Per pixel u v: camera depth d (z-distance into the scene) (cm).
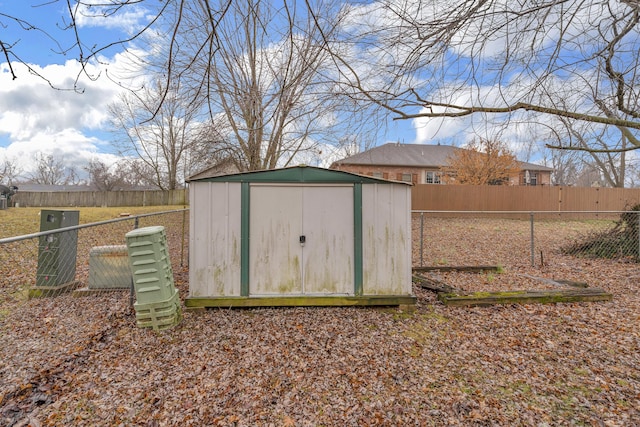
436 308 434
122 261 461
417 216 1605
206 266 414
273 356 304
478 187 1617
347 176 424
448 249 888
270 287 420
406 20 328
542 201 1595
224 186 416
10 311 402
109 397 242
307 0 254
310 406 236
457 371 282
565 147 445
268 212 420
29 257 667
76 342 325
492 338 346
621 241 752
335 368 286
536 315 410
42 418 219
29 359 292
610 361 297
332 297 420
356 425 218
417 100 404
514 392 252
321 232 423
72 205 2467
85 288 463
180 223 1218
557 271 646
